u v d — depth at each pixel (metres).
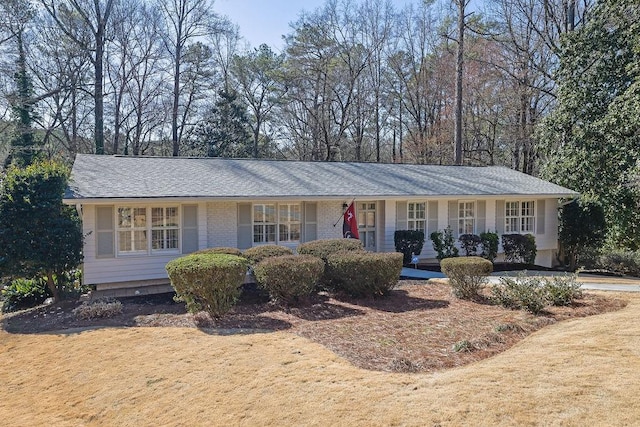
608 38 18.55
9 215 10.59
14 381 6.80
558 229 19.02
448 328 7.24
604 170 18.53
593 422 3.99
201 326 8.09
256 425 4.61
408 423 4.22
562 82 20.58
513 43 28.45
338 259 9.85
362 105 36.91
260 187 13.91
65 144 30.70
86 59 28.33
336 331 7.30
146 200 11.65
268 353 6.42
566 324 7.25
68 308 10.50
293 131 39.75
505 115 31.80
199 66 34.62
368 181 16.38
